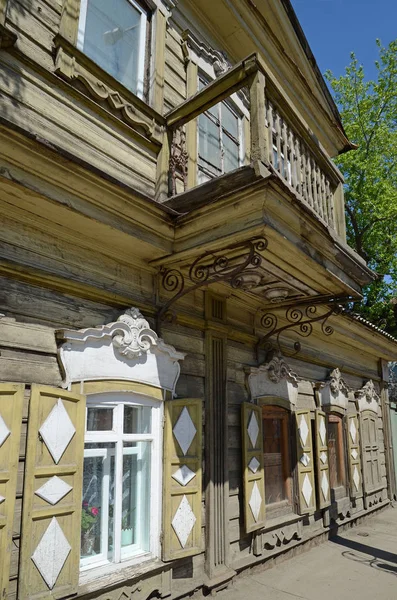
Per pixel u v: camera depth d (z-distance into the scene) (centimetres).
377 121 1325
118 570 309
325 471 605
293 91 633
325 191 444
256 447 460
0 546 237
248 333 488
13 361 272
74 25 340
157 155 401
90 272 335
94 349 316
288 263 350
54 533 264
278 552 482
